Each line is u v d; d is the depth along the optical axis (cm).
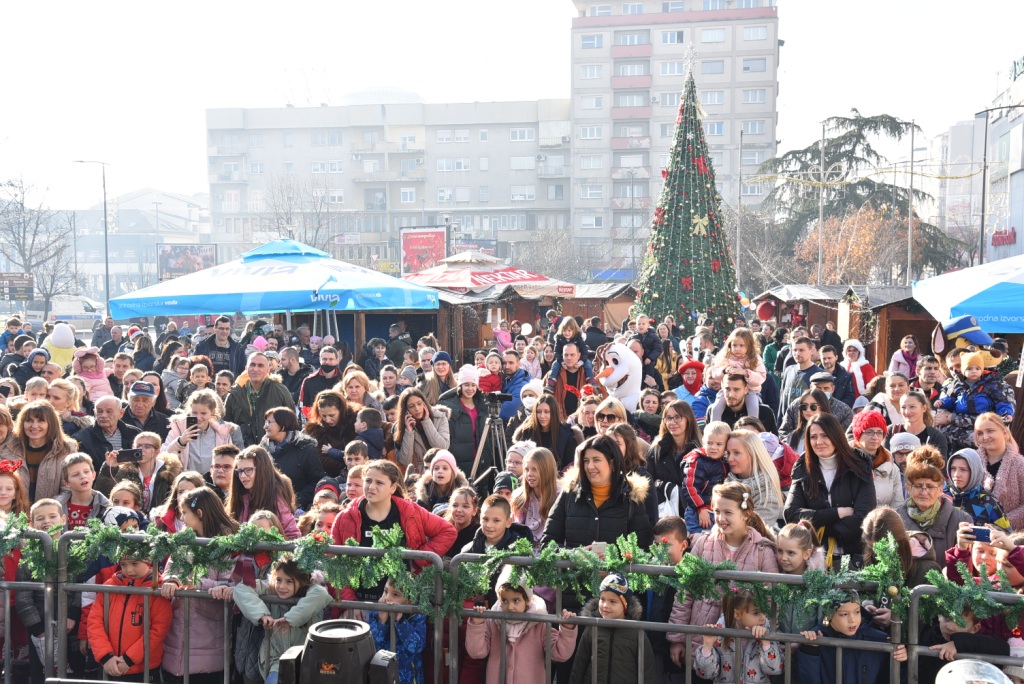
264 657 507
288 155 10212
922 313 2072
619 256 9219
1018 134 5072
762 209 6481
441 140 10025
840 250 5750
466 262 2948
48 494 705
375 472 541
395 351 1723
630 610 489
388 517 551
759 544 514
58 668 534
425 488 696
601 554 511
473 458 895
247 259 1388
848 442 585
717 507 518
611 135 9562
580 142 9606
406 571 495
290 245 1399
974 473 637
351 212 10094
